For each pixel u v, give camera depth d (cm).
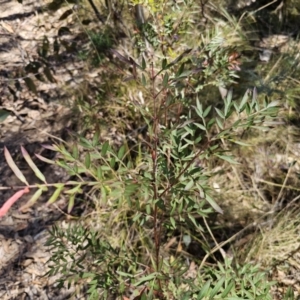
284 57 335
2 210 106
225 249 243
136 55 298
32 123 312
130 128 294
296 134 292
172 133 142
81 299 227
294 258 236
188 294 154
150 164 152
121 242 229
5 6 402
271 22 375
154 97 132
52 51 350
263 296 154
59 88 326
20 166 287
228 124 277
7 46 365
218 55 202
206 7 354
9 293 235
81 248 178
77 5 330
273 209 251
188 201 139
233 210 255
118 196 130
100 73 309
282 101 300
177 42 196
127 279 183
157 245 163
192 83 221
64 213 251
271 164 278
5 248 251
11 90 305
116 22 308
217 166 272
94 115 299
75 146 121
